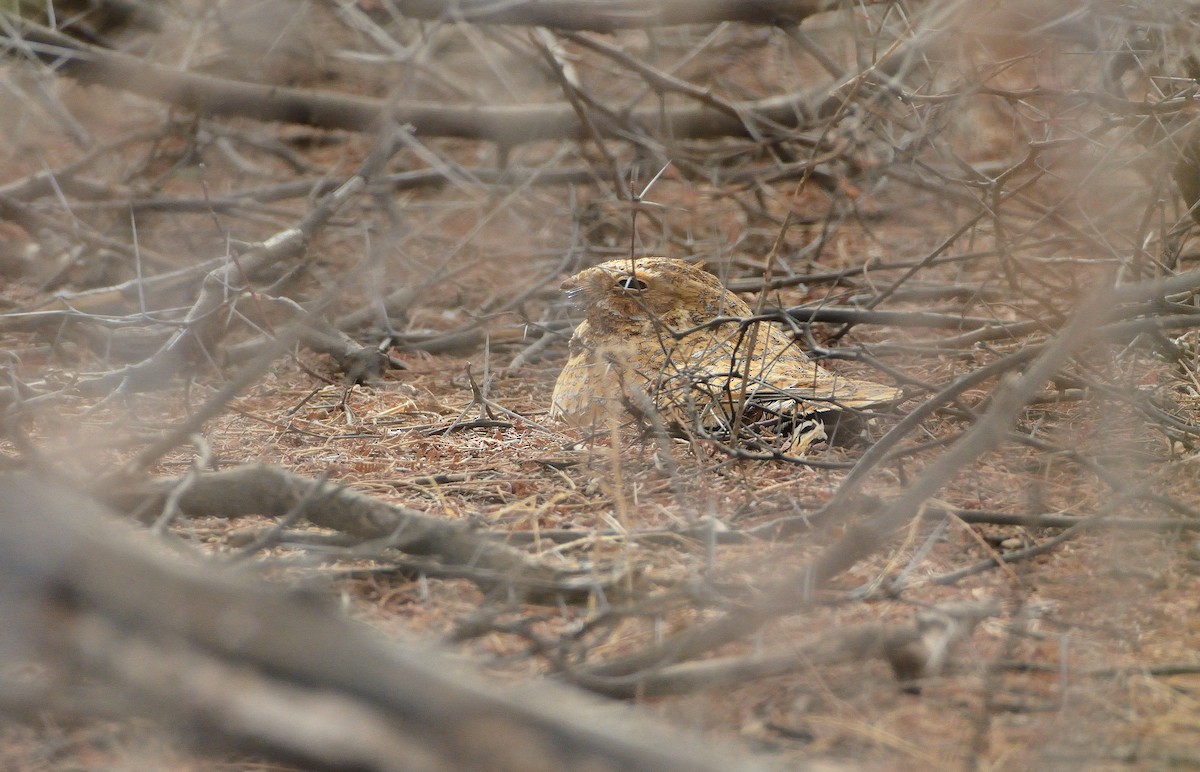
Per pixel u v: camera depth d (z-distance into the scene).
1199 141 11.58
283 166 22.17
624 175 18.58
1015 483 8.73
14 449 9.45
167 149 20.12
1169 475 8.77
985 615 6.34
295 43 20.67
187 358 12.23
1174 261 12.09
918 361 12.88
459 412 11.70
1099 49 11.59
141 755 5.24
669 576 6.93
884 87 12.04
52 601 4.19
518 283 16.91
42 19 19.62
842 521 7.59
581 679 5.46
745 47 19.47
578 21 15.21
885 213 18.62
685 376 9.47
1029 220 15.42
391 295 15.31
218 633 4.07
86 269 16.30
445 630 6.34
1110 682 5.90
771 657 5.67
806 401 9.92
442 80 19.55
